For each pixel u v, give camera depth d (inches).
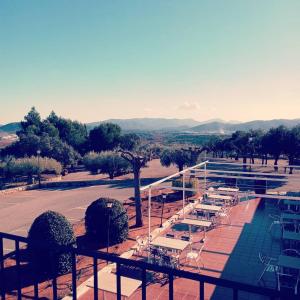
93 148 1983.3
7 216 755.4
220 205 694.5
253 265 415.8
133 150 1836.9
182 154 1246.3
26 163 1253.7
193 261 430.6
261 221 611.2
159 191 879.1
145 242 490.0
